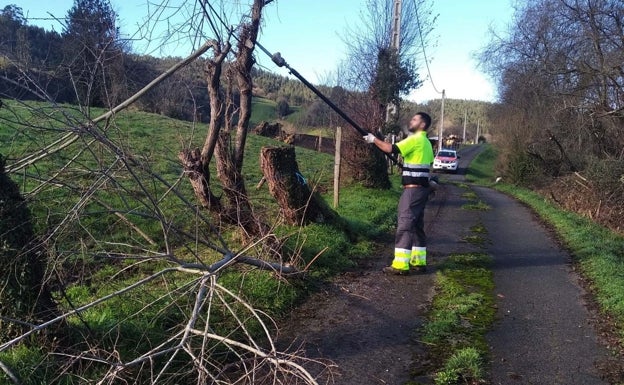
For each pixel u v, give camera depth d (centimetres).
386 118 1619
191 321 333
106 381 325
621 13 1706
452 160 4012
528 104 2709
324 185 1450
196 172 607
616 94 1844
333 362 404
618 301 546
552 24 1952
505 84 2819
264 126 2955
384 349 432
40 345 351
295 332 462
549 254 775
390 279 623
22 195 396
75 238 447
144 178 486
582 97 1969
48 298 367
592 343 454
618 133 1931
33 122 410
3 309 345
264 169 741
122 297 471
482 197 1655
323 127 2595
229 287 509
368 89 1592
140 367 354
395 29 1694
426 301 550
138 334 399
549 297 574
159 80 543
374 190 1388
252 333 442
